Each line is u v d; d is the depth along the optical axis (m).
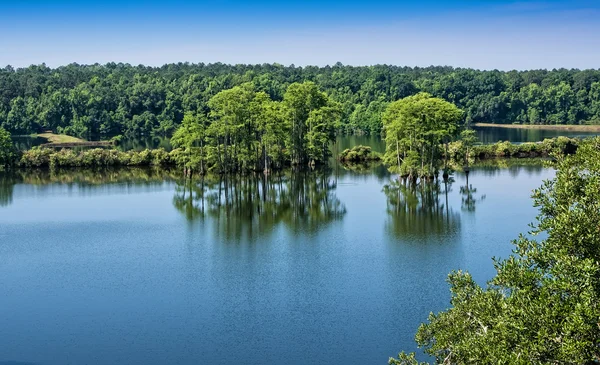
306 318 44.97
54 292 51.38
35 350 40.44
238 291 50.91
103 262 60.12
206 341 41.53
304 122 137.88
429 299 48.09
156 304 48.28
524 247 23.56
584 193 23.22
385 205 88.06
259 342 41.22
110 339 42.00
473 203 87.00
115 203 93.38
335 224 75.81
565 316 19.33
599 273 20.03
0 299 49.78
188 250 64.31
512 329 20.33
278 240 68.06
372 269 55.94
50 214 84.50
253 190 105.62
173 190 106.69
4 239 69.75
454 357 25.52
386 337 41.56
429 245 63.97
